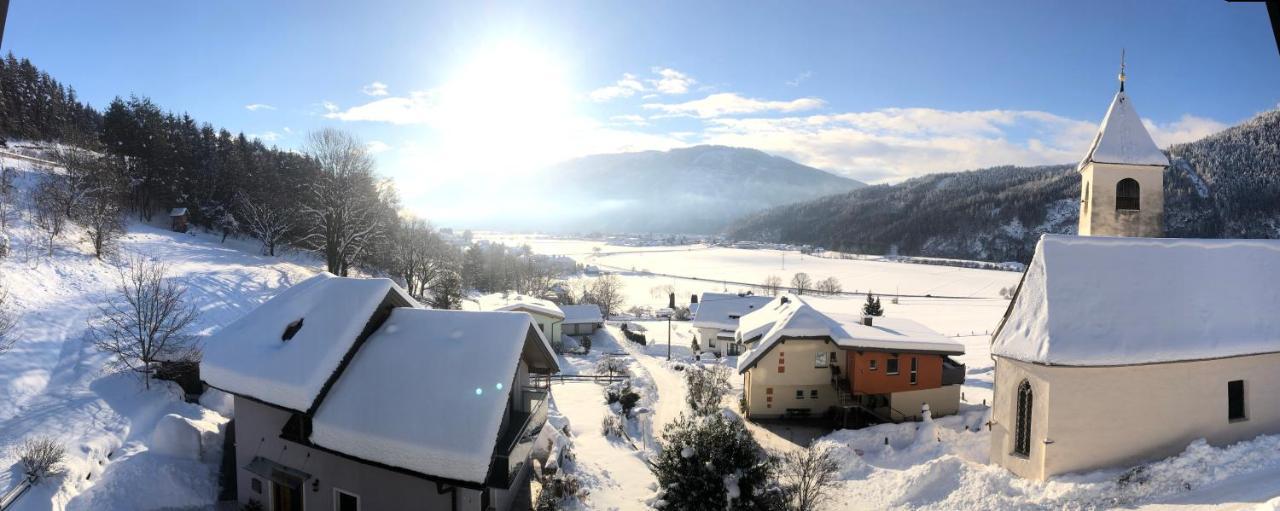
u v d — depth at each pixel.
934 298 119.12
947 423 32.88
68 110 102.62
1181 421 20.20
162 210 75.88
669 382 48.94
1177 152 178.00
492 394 15.84
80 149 64.94
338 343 17.25
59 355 28.80
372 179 58.34
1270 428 20.94
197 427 21.81
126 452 23.23
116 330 30.16
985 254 189.38
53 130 93.25
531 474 22.22
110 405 25.64
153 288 30.95
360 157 55.53
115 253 47.62
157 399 27.03
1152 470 18.70
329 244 54.06
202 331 36.03
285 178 85.44
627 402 38.09
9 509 18.30
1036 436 20.89
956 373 36.50
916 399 36.38
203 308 40.31
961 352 35.69
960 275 158.00
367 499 16.95
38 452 20.28
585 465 25.48
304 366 16.91
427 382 16.41
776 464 21.27
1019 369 21.81
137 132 75.31
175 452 21.22
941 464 23.17
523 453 18.75
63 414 24.17
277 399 16.80
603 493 22.91
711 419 18.92
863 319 41.28
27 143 83.56
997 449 23.05
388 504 16.72
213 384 18.66
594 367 54.94
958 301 114.06
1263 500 15.05
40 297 34.25
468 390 15.99
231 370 18.23
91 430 23.69
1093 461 20.16
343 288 19.27
